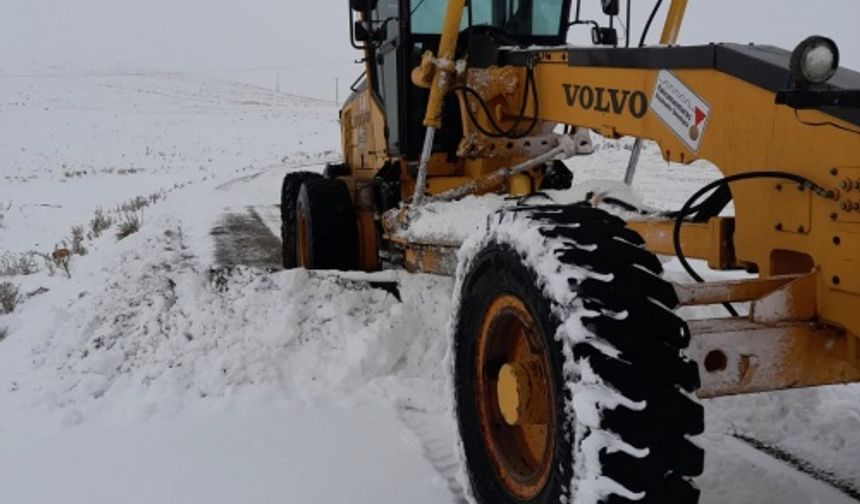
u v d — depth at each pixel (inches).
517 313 102.7
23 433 152.6
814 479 128.3
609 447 82.5
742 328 96.5
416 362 178.9
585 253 91.9
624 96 135.0
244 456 137.5
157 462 136.8
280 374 171.5
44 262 420.2
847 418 150.3
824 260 94.6
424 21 212.4
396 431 146.9
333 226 241.3
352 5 238.2
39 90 2876.5
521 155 187.2
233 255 350.9
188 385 167.0
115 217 581.0
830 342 98.5
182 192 721.6
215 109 2741.1
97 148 1771.7
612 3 179.5
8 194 941.2
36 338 205.8
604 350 84.7
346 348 178.4
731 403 157.9
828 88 91.4
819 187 94.2
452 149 214.5
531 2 225.5
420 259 185.9
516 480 104.7
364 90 270.2
